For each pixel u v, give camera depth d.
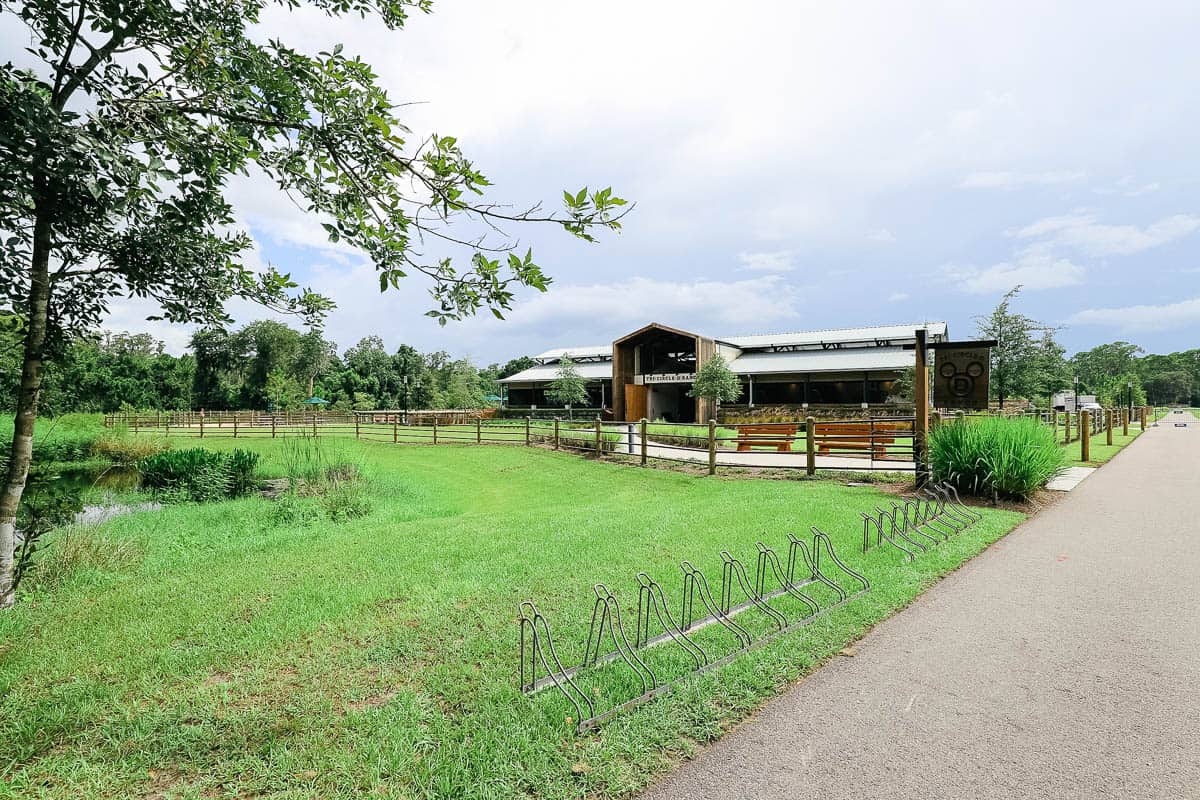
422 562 5.48
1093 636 3.73
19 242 4.02
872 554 5.63
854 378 32.56
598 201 2.66
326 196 2.90
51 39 3.37
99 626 3.99
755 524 6.84
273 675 3.26
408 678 3.19
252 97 3.08
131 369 51.00
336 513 9.03
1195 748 2.51
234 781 2.36
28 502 4.93
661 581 4.83
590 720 2.67
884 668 3.31
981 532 6.60
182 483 11.52
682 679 3.10
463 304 2.97
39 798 2.25
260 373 55.19
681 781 2.33
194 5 3.54
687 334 34.25
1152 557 5.57
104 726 2.74
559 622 3.95
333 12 3.52
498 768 2.37
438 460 17.72
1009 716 2.79
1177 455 15.23
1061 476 11.25
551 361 48.72
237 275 4.28
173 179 2.70
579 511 8.33
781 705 2.91
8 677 3.22
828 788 2.27
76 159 2.54
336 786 2.30
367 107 2.93
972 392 9.36
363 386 58.84
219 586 4.86
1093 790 2.25
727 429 22.55
